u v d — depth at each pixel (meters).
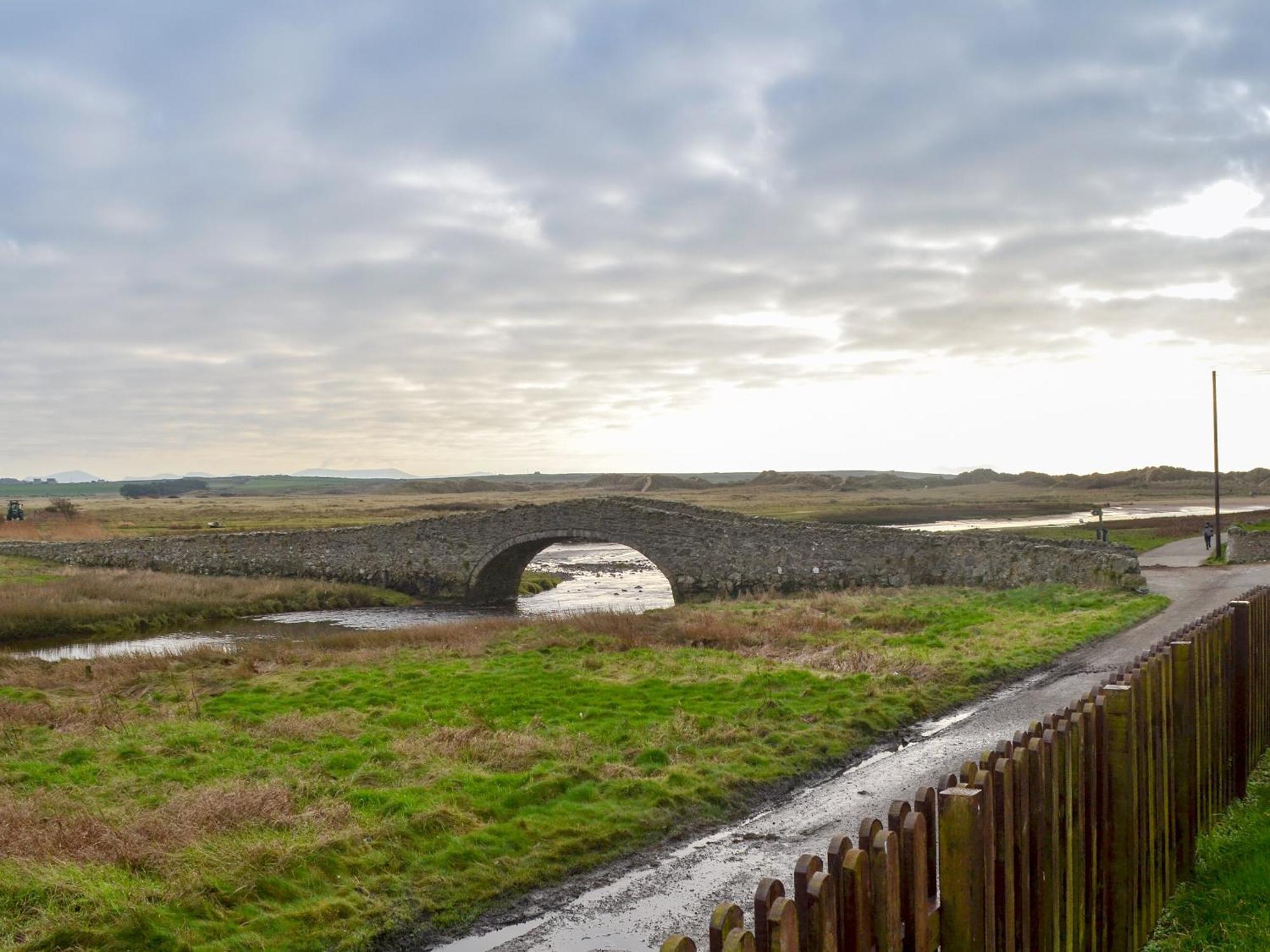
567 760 13.09
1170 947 6.41
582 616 30.61
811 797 11.96
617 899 8.98
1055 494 185.50
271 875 8.95
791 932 3.01
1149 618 25.81
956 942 3.84
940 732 15.00
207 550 58.69
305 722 15.80
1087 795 5.41
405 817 10.62
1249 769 9.78
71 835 9.70
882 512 118.00
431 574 51.62
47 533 80.88
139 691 21.09
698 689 18.00
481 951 8.02
